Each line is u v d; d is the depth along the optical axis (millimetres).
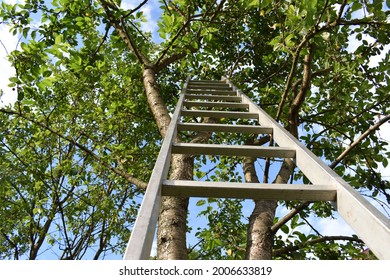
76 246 7344
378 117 4500
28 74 3902
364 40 4023
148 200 1377
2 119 6297
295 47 3342
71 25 4645
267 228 2902
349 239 3756
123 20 4520
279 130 2668
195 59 6113
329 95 4660
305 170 2064
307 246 3730
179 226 2361
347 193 1538
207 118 5078
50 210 6148
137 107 6090
